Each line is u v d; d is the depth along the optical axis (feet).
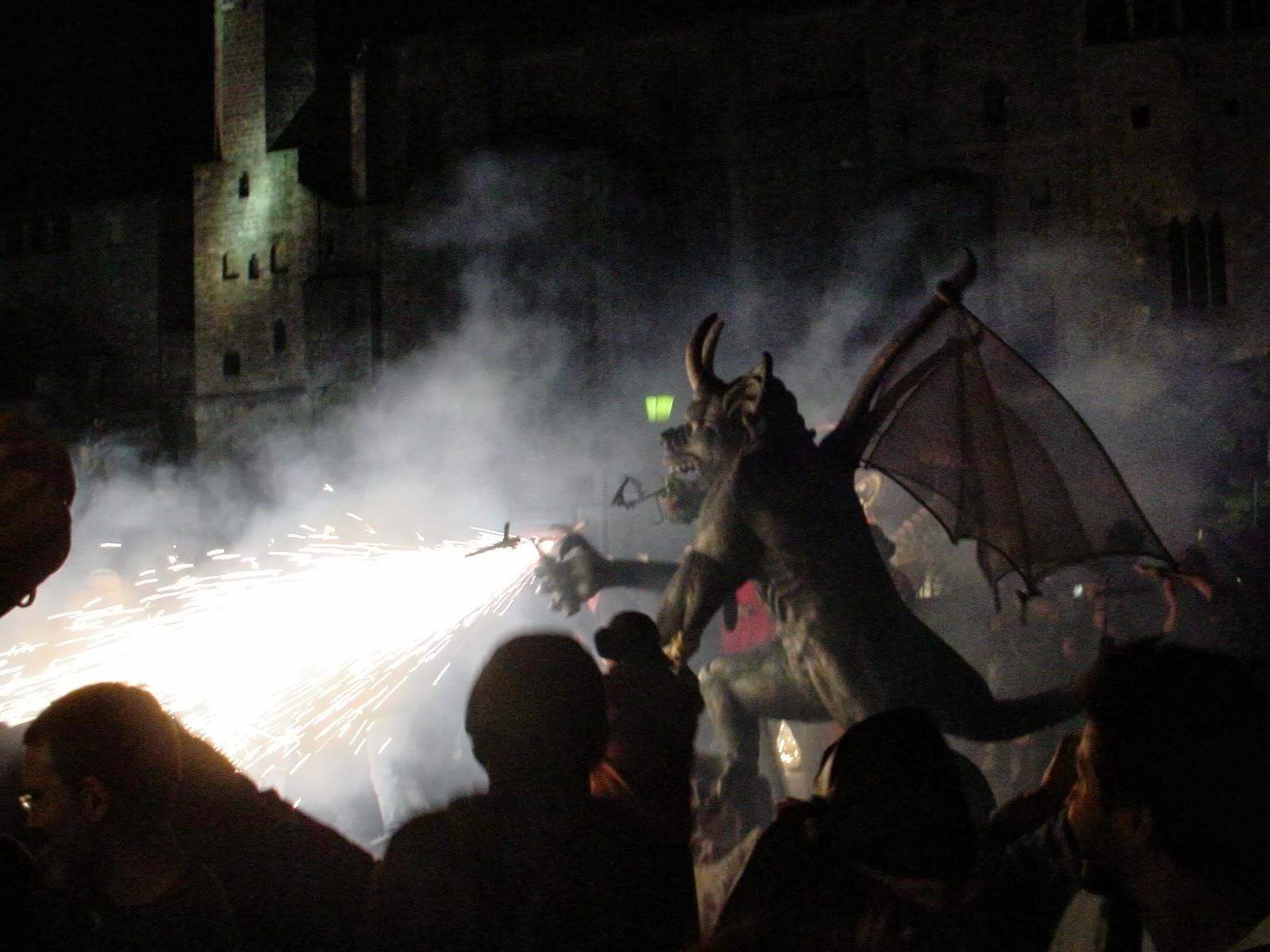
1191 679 11.71
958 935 13.16
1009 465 28.63
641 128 215.31
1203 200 188.44
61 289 261.85
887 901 13.24
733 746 28.94
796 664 27.45
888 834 13.28
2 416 9.71
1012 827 15.98
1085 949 13.73
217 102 245.04
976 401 28.86
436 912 13.41
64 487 9.77
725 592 27.48
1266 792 11.32
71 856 15.79
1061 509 28.37
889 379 29.01
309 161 237.45
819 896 13.34
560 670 14.21
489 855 13.71
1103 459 28.27
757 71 213.05
